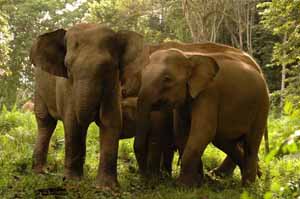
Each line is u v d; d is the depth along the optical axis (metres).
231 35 36.91
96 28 8.63
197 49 11.29
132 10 42.44
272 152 4.05
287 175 10.80
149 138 10.45
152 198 8.62
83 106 8.20
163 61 10.14
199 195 9.04
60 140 13.01
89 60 8.29
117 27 42.19
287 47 18.31
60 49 9.02
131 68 8.55
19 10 50.84
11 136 13.33
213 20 36.09
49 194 8.39
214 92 10.17
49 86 10.22
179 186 9.62
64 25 53.41
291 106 4.90
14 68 47.56
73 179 9.11
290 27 18.41
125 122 10.51
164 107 10.07
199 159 9.88
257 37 36.69
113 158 9.05
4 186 8.64
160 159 10.49
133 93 9.62
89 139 13.47
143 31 41.12
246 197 4.43
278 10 18.38
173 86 9.99
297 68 19.36
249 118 10.68
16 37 49.94
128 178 10.26
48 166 10.69
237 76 10.48
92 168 10.92
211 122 10.02
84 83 8.23
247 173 10.61
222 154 13.10
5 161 10.75
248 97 10.52
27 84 48.28
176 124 10.38
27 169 10.41
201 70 10.07
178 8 39.88
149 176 10.29
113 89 8.77
